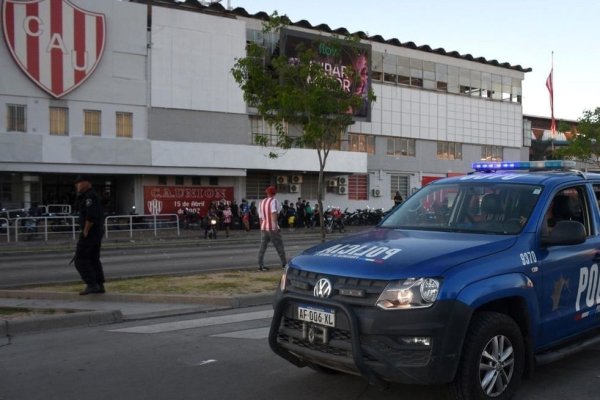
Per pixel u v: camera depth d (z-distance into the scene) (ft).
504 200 18.78
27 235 75.97
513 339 16.10
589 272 19.17
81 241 33.14
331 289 15.26
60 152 89.40
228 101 104.58
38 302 32.27
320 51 106.42
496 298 15.33
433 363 14.17
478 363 15.11
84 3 91.40
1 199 91.40
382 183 131.54
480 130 149.59
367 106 119.34
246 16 110.63
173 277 40.57
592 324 19.48
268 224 44.78
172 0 103.09
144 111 97.35
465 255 15.58
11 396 17.61
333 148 121.39
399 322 14.23
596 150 111.14
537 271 16.93
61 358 21.63
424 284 14.35
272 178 115.55
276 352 16.96
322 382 18.66
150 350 22.67
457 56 144.46
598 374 19.53
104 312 28.22
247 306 32.19
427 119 138.72
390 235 18.03
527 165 22.38
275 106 52.60
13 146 86.12
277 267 46.29
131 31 95.91
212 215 86.17
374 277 14.66
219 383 18.71
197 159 100.78
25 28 86.99
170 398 17.40
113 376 19.47
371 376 14.62
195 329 26.22
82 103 92.07
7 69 86.48
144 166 96.22
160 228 90.43
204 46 102.17
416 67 136.87
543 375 19.43
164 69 98.73
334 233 101.19
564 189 19.29
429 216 19.70
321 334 15.44
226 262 54.08
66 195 98.32
